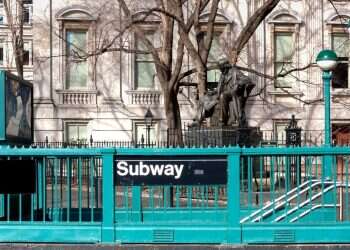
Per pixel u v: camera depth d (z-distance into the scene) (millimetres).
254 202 9953
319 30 35812
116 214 9586
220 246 8305
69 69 34656
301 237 8406
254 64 35062
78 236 8453
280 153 8383
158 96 34781
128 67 34625
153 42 33781
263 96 34656
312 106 35312
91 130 34406
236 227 8391
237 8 35062
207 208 9422
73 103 34469
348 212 9156
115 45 33250
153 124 34562
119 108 34469
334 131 35688
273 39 35469
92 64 34281
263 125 34844
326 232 8422
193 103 33750
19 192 8578
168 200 9938
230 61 21984
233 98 18859
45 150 8453
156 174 8383
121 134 34438
